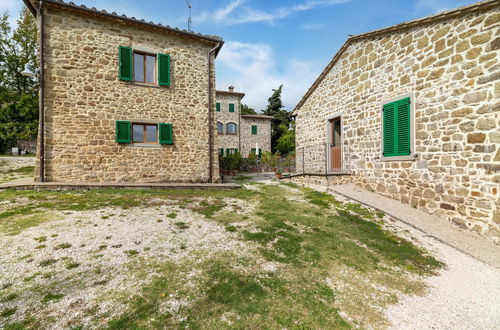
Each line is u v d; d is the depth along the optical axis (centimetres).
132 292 222
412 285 274
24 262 264
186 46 851
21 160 1130
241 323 193
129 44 759
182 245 328
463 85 458
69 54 687
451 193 477
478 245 392
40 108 655
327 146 878
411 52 563
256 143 2234
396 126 599
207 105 881
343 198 651
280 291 240
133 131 777
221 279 252
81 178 700
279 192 731
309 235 394
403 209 545
